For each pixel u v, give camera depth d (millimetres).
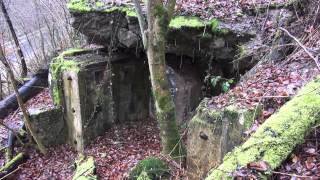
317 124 3693
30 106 9570
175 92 7641
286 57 5629
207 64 7402
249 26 6352
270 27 6172
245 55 6145
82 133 7918
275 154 3445
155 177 5355
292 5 6141
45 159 8078
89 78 7848
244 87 5168
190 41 6770
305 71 4957
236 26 6398
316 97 3953
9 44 13695
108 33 7598
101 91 8047
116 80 8227
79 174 6863
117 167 7137
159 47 5121
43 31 13758
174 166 5430
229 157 3641
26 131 8430
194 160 5105
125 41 7445
